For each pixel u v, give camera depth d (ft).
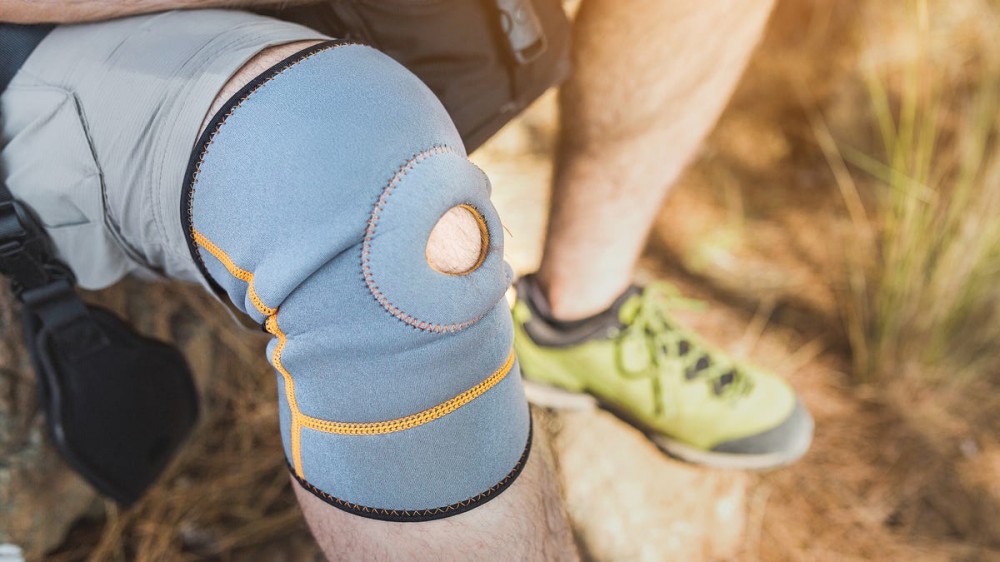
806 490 4.67
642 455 4.53
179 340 3.98
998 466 4.85
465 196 1.86
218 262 1.98
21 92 2.23
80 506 3.55
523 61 2.68
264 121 1.85
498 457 2.06
